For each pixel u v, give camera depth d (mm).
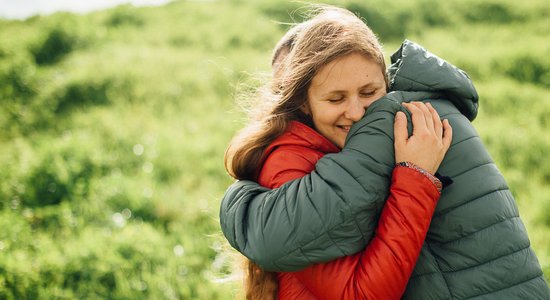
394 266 1392
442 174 1522
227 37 9797
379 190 1458
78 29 10109
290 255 1432
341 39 1527
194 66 8523
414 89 1671
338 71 1530
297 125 1678
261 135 1694
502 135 5691
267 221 1464
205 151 5816
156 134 6234
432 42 9203
